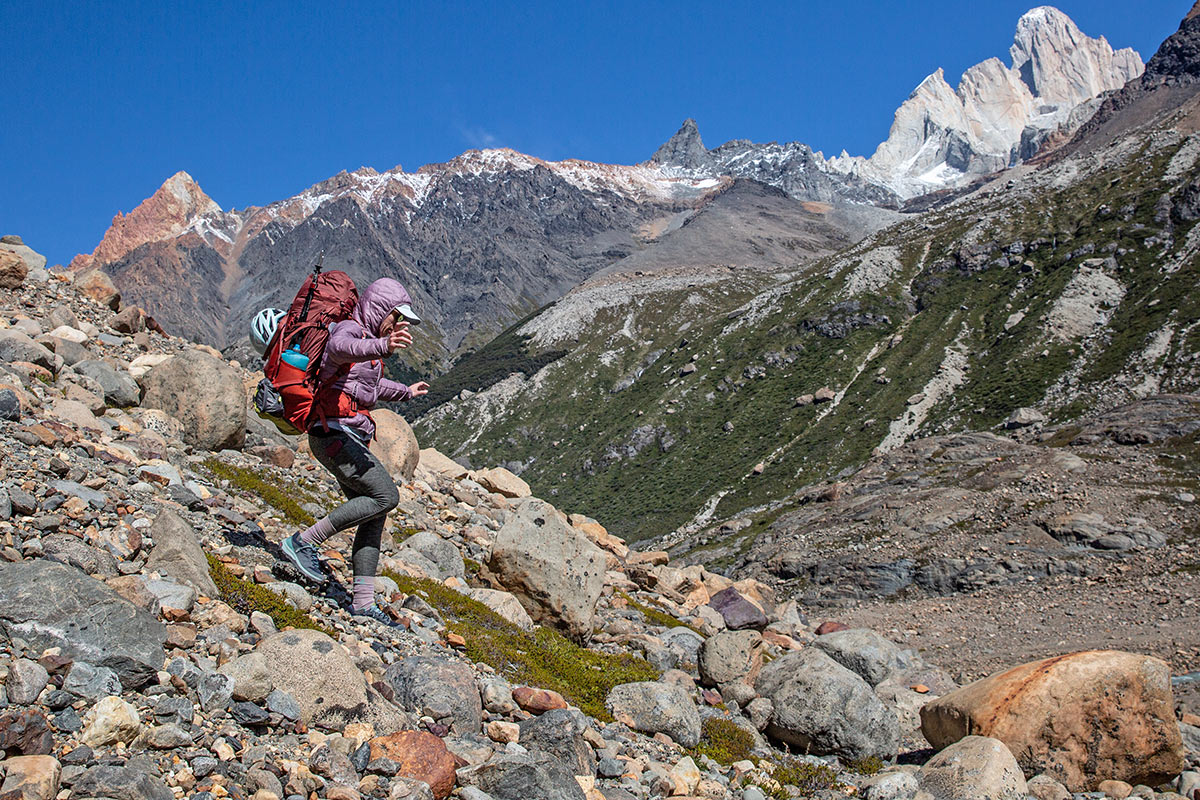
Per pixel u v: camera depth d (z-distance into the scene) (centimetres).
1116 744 998
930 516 9700
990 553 8344
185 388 1352
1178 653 4862
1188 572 6762
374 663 754
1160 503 8275
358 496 863
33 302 1655
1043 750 1002
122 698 545
